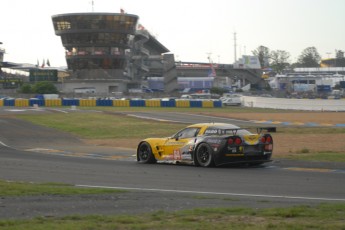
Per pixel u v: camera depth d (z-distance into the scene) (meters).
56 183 13.19
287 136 31.78
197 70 171.50
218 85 152.12
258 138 17.88
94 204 9.38
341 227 6.98
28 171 16.84
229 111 72.31
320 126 43.31
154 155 19.56
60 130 41.19
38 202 9.55
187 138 18.61
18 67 172.38
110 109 76.69
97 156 23.59
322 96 116.06
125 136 37.34
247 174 15.77
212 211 8.33
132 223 7.46
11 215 8.12
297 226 7.03
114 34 132.50
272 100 86.19
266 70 195.62
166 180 14.42
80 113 59.81
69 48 135.88
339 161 18.66
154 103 87.69
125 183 13.83
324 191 12.05
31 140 34.22
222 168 17.61
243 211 8.34
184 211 8.38
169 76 143.00
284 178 14.68
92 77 133.75
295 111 74.31
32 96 114.56
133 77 148.75
